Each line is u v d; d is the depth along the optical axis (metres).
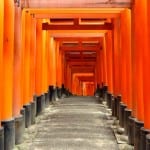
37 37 17.39
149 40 7.92
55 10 12.59
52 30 18.97
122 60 13.45
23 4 11.26
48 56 22.33
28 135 11.96
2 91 9.12
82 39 25.33
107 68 21.22
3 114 9.45
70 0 11.05
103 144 10.73
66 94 37.56
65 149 10.08
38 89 17.53
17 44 11.06
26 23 13.30
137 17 9.63
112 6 10.93
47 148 10.20
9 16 9.69
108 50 19.86
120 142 11.01
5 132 9.36
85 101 26.03
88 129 13.23
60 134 12.21
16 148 10.07
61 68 32.12
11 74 9.74
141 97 9.38
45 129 13.20
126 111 12.05
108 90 20.84
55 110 19.80
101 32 20.59
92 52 35.91
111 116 16.91
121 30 13.51
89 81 63.78
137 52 9.71
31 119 14.48
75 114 17.73
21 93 12.13
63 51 33.34
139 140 9.10
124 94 13.40
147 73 8.16
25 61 13.27
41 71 18.08
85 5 11.01
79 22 18.86
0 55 8.46
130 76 12.20
